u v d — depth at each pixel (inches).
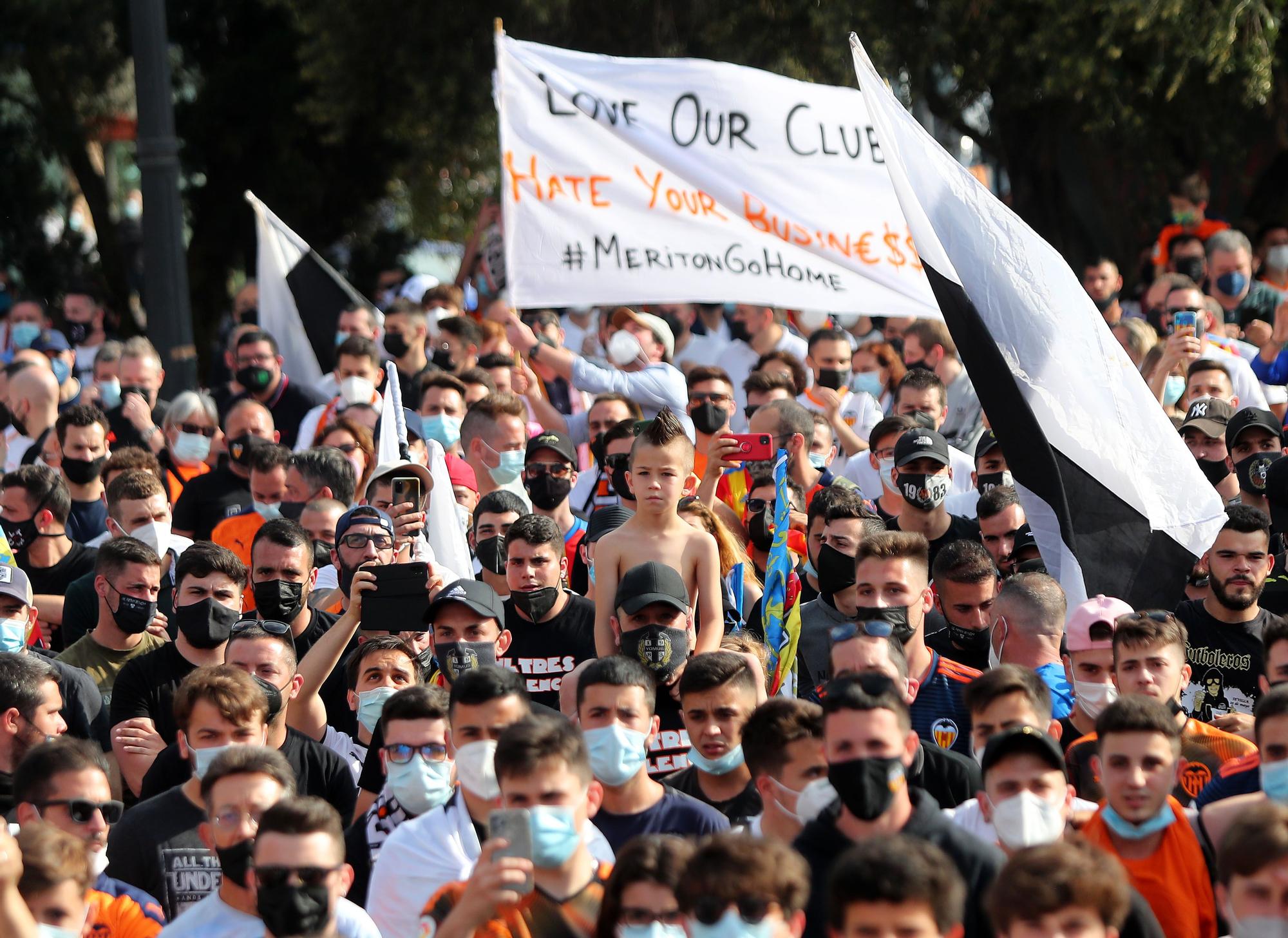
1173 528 1093.1
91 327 2412.6
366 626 1012.5
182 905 852.6
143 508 1289.4
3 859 681.0
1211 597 1111.6
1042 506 1100.5
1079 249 2672.2
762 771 794.8
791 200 1519.4
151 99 1749.5
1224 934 753.0
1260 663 1095.0
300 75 2765.7
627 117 1513.3
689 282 1508.4
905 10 2374.5
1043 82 2381.9
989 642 1063.6
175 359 1784.0
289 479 1357.0
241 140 2930.6
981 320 1120.8
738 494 1311.5
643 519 1069.1
